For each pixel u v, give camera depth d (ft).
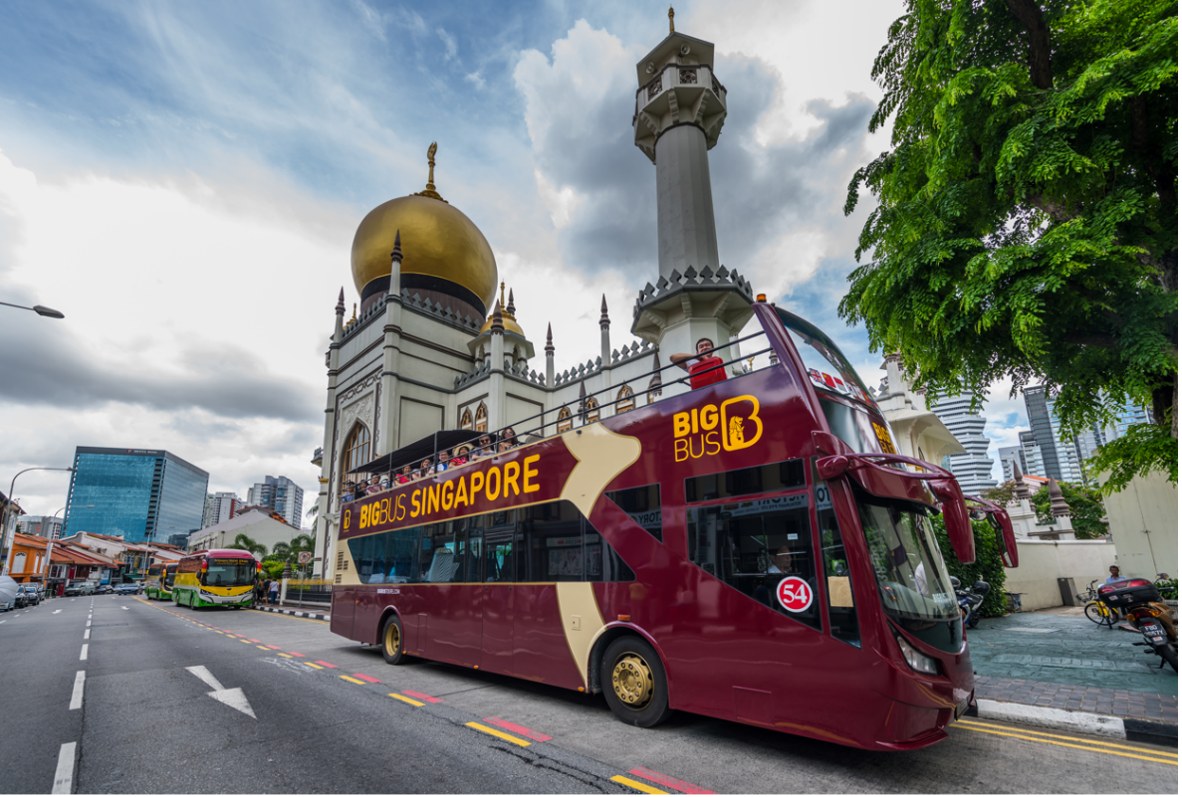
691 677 19.44
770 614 17.81
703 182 63.00
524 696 26.61
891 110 29.96
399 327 98.22
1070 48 24.40
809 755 17.99
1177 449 20.88
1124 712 20.58
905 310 25.08
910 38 27.78
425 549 34.76
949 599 18.35
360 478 99.09
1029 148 20.33
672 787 15.65
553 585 25.25
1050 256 19.71
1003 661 31.14
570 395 95.81
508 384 96.94
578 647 23.65
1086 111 19.61
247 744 19.63
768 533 18.43
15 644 49.01
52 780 16.66
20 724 22.79
